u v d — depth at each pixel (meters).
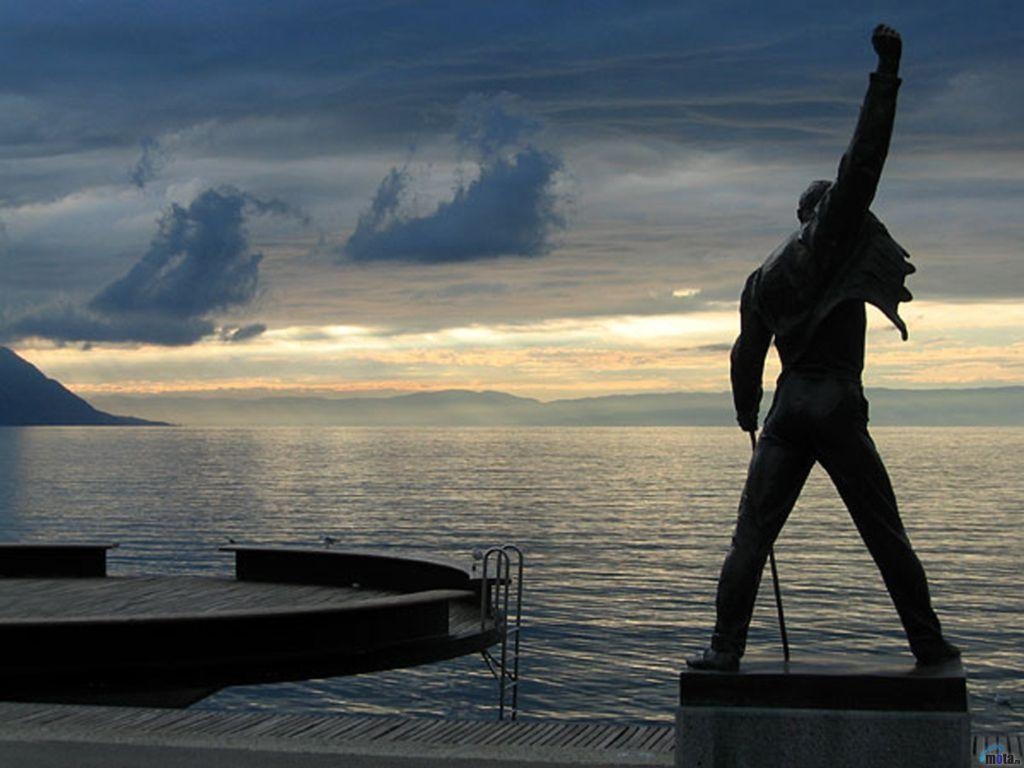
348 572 17.89
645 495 182.38
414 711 46.41
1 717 9.32
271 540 111.62
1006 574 86.56
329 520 134.12
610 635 61.25
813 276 7.04
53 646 12.94
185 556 96.50
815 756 6.60
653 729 8.92
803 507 153.00
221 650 13.20
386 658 13.84
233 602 16.33
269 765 7.96
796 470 7.16
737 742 6.68
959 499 172.62
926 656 6.93
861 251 7.07
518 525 128.75
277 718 9.27
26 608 15.85
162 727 9.02
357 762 8.02
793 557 95.00
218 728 8.98
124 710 9.55
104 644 12.98
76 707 9.65
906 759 6.52
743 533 7.07
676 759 6.77
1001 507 155.38
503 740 8.64
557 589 78.56
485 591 14.93
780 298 7.16
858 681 6.59
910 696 6.54
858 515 7.04
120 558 95.12
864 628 60.31
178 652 13.09
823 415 7.00
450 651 14.39
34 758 8.13
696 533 120.06
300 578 18.12
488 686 50.34
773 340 7.41
